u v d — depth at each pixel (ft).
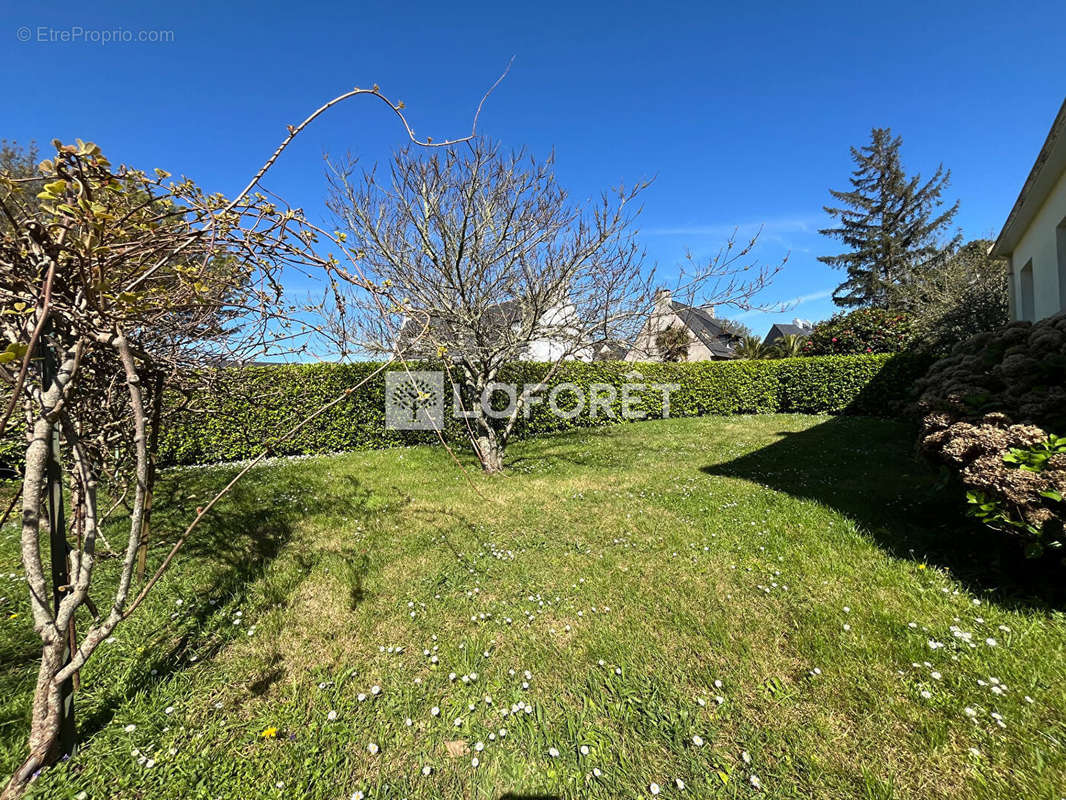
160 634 8.20
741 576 10.00
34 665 7.32
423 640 8.16
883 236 82.94
